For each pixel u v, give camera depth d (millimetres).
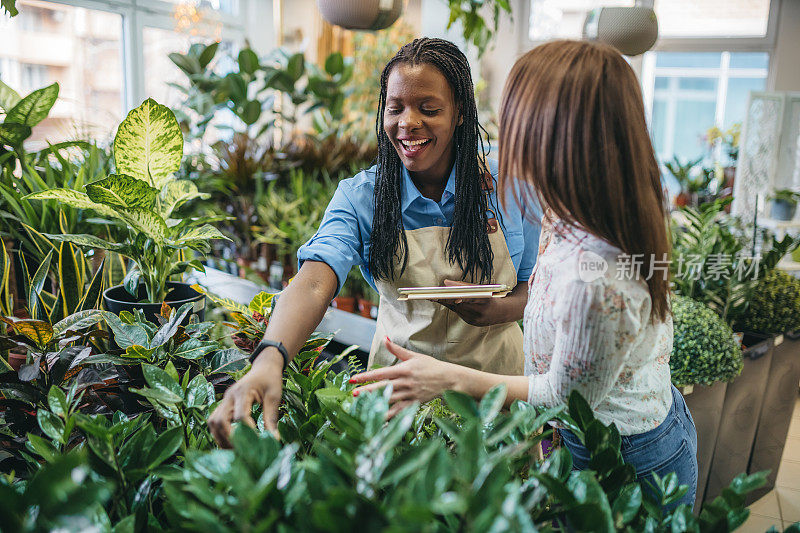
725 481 2625
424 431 1120
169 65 5094
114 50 4688
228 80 4258
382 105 1560
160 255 1813
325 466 745
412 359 1109
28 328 1316
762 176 5137
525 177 1084
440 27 6320
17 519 592
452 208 1621
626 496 910
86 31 4461
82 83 4508
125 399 1366
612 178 1006
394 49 5750
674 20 6426
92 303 1811
